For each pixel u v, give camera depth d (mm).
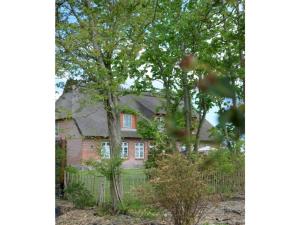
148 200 5859
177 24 6211
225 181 6406
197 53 5637
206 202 5957
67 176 7516
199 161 5723
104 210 7090
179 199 5652
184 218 5746
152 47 6648
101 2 6887
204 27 5980
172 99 6398
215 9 5949
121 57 7008
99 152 7246
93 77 7125
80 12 6898
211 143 5734
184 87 6133
